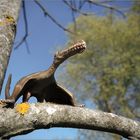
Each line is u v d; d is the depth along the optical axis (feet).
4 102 4.82
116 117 4.98
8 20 5.88
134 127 5.01
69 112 4.89
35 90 5.09
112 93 34.01
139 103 33.76
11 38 5.74
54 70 5.06
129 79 33.83
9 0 6.18
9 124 4.78
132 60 34.19
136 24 34.68
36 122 4.82
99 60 34.88
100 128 4.95
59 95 5.15
